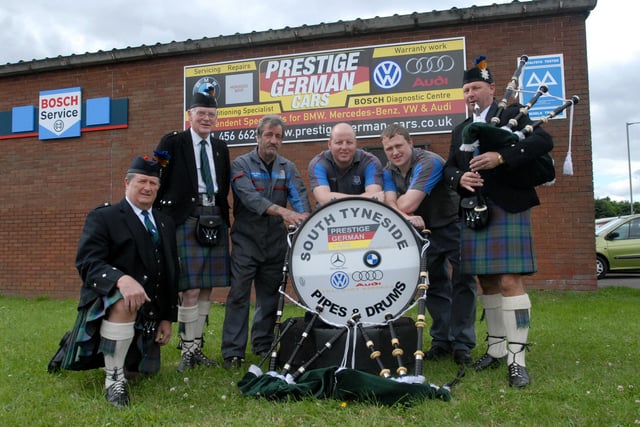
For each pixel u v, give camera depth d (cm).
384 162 769
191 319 392
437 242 417
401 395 284
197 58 845
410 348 357
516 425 260
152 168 334
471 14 745
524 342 330
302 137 804
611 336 472
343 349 334
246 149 825
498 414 271
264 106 819
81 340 307
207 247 397
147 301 327
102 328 308
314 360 335
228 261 409
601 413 268
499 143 324
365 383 288
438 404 283
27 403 301
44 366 385
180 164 396
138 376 356
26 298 883
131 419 274
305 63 807
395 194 393
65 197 889
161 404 299
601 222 1408
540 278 725
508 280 337
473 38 758
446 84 764
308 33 792
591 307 637
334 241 351
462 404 283
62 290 879
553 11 727
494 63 749
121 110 868
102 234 318
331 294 348
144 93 862
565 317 575
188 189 396
